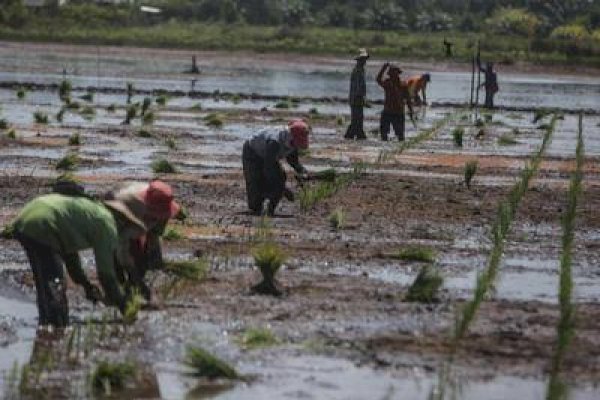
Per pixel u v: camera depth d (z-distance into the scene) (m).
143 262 31.03
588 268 38.09
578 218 48.06
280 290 33.03
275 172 44.88
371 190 53.56
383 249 39.81
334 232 42.72
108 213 29.06
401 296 32.94
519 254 39.97
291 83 157.75
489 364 26.81
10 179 52.91
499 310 31.66
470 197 52.91
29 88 124.38
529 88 171.12
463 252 40.06
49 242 28.72
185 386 25.16
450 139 82.88
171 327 29.31
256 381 25.48
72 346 27.80
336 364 26.67
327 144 76.12
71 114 92.44
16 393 24.45
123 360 26.75
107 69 170.38
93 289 30.09
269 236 41.03
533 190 55.94
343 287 33.84
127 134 76.62
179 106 106.69
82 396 24.41
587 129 99.12
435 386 25.25
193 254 37.62
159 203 30.06
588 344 28.56
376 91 153.50
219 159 64.44
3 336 28.59
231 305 31.42
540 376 26.08
